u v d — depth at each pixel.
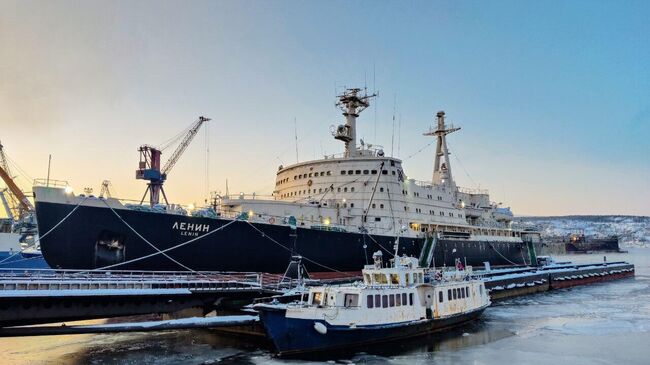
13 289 25.89
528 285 61.50
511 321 40.81
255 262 38.91
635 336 34.97
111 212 31.97
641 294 62.12
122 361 27.81
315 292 30.97
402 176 54.75
